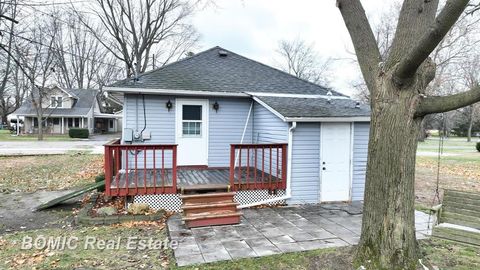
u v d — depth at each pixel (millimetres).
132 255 4602
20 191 8922
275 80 10844
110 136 37344
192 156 9328
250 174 8469
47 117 33750
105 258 4492
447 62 14945
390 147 3727
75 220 6141
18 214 6758
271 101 8633
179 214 6641
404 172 3723
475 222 4953
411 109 3691
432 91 15891
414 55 3195
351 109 8508
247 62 11820
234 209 6285
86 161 14945
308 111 7828
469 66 16297
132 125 8797
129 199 6801
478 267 4238
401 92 3705
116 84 8414
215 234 5461
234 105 9602
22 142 26328
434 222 5246
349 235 5414
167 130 9070
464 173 13109
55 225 6035
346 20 4254
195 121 9320
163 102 9008
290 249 4781
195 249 4785
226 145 9578
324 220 6312
